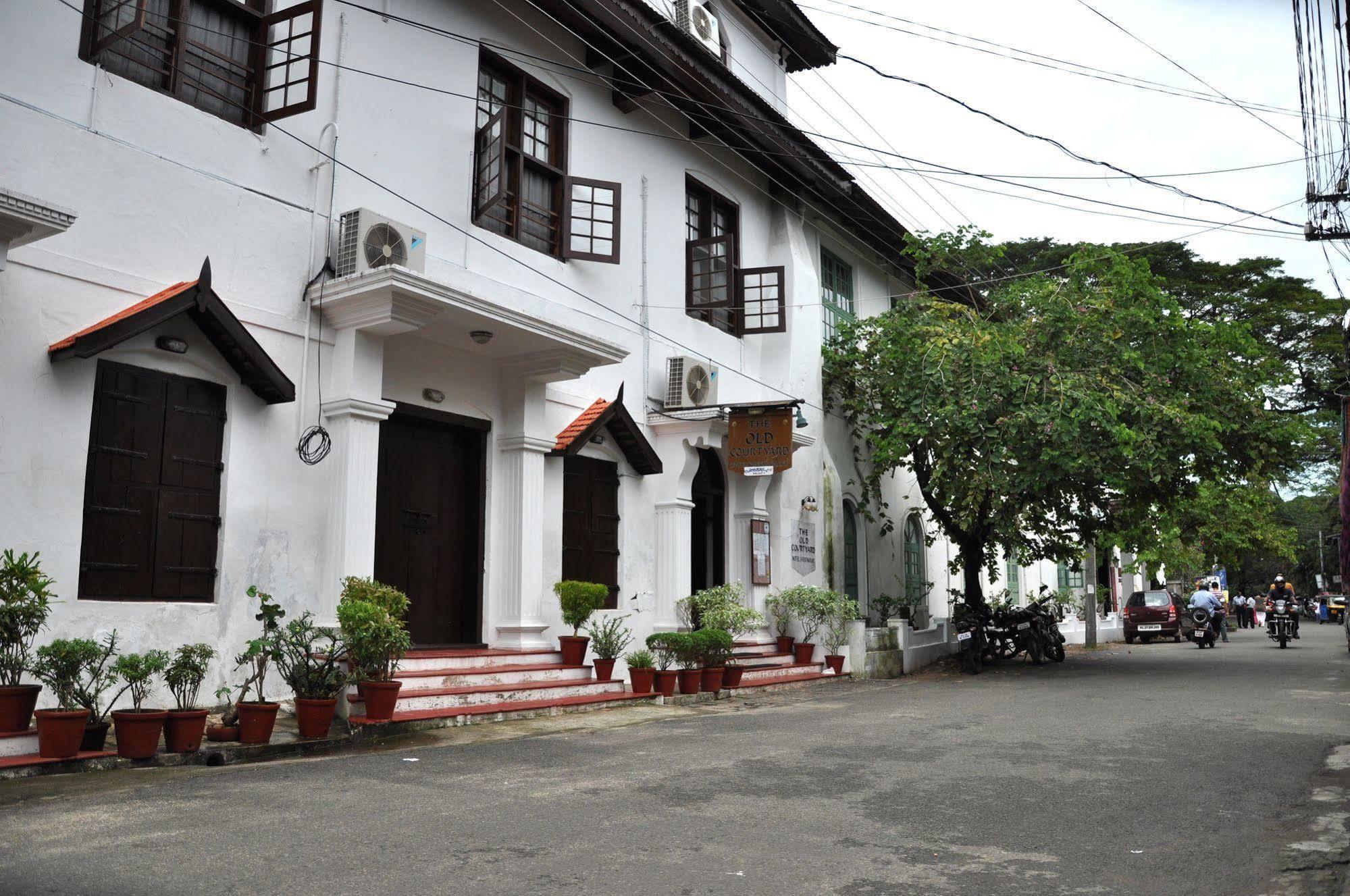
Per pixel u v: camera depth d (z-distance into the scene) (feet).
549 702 33.47
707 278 49.44
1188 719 32.55
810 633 50.44
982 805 19.70
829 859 15.83
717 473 50.98
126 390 26.91
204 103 29.84
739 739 28.32
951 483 52.06
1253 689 42.45
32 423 24.63
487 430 37.68
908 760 24.75
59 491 25.03
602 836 16.94
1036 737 28.68
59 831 16.67
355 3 33.78
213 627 28.14
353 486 31.27
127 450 26.76
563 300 41.04
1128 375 51.16
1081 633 90.94
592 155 43.60
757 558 49.98
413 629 35.12
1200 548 97.55
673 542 44.80
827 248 62.54
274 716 25.05
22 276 24.72
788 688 45.01
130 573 26.63
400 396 34.53
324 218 32.24
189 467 28.17
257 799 19.36
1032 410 47.85
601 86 44.42
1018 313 56.39
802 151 53.47
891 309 69.41
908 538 71.05
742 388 52.39
